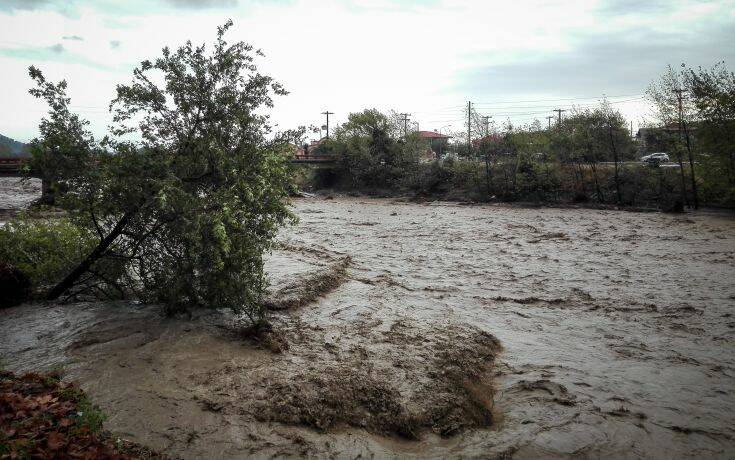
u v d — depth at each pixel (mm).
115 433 6094
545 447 6559
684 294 14734
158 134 10773
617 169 44562
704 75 36594
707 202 39469
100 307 11094
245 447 6133
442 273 17391
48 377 7227
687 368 9352
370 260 19516
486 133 53094
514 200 48906
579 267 18672
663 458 6414
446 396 7531
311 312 11711
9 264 11391
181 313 10734
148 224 10648
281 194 10797
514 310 13070
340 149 64625
